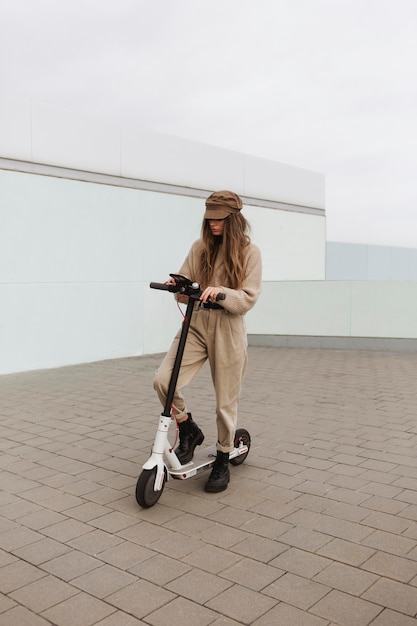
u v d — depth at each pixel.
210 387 6.77
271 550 2.82
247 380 7.25
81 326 8.64
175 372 3.38
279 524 3.11
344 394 6.39
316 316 10.22
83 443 4.57
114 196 9.07
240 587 2.50
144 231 9.55
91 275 8.77
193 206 10.44
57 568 2.66
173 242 10.07
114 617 2.29
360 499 3.44
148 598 2.42
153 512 3.27
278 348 10.35
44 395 6.38
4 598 2.43
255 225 12.12
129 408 5.75
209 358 3.59
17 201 7.82
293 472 3.90
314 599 2.41
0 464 4.08
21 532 3.03
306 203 13.37
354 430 4.93
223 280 3.57
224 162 11.20
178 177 10.16
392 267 20.70
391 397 6.23
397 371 7.89
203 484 3.69
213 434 4.82
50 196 8.20
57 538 2.96
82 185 8.61
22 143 7.84
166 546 2.87
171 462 3.47
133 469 3.98
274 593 2.45
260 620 2.27
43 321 8.16
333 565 2.68
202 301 3.32
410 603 2.38
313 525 3.09
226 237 3.51
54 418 5.36
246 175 11.77
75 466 4.04
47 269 8.19
